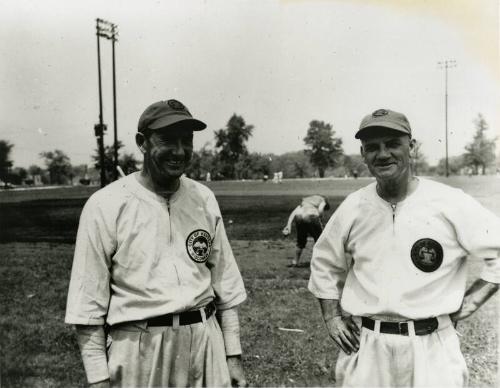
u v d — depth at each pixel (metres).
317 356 3.76
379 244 2.19
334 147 28.31
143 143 2.01
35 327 4.68
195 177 25.78
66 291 6.17
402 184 2.18
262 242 10.75
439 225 2.15
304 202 7.67
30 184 19.12
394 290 2.14
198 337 1.99
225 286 2.19
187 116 1.94
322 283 2.39
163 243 1.97
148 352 1.92
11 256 8.81
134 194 1.98
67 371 3.73
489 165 18.80
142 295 1.92
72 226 12.90
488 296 2.17
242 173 25.86
